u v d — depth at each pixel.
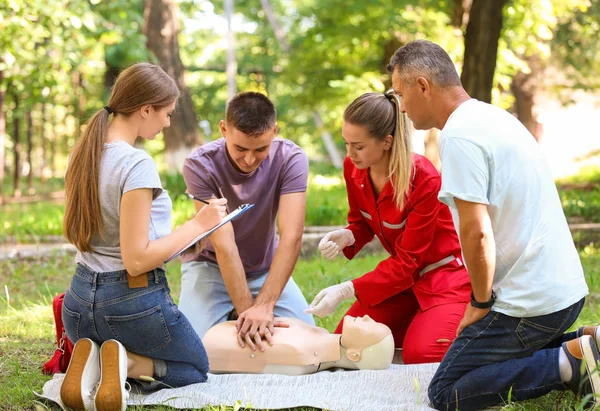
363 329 3.46
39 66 11.56
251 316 3.60
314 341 3.52
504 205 2.88
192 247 3.34
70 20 10.63
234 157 3.71
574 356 2.87
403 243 3.65
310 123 26.30
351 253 4.02
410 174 3.57
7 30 9.93
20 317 4.80
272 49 26.64
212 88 26.81
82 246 3.04
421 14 13.81
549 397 3.14
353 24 14.79
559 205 2.97
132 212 2.95
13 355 3.95
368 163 3.57
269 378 3.37
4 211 11.52
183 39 26.80
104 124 3.06
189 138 16.34
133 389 3.28
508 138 2.88
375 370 3.43
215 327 3.64
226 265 3.78
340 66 16.61
